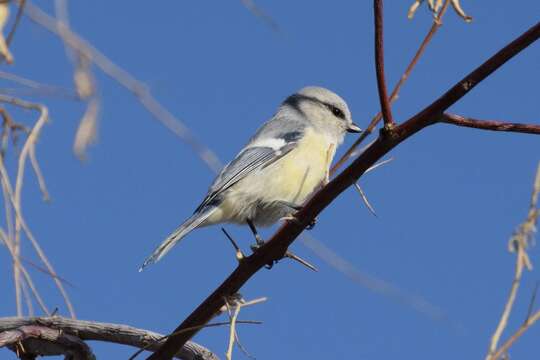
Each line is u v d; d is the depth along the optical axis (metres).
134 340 8.30
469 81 6.55
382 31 6.82
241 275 7.80
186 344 8.50
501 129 6.69
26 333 8.05
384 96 6.90
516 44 6.39
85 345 8.26
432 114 6.76
